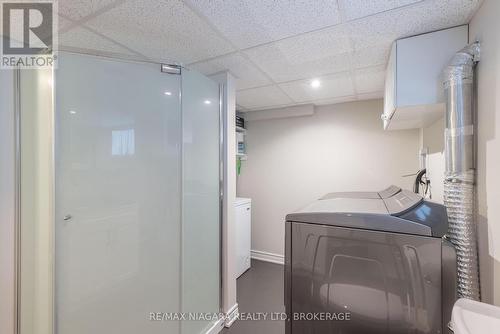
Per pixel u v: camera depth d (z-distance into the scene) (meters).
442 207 0.93
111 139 1.55
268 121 3.39
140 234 1.63
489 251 1.04
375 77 2.11
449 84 1.20
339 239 0.99
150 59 1.65
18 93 1.39
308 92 2.54
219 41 1.53
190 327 1.76
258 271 3.02
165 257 1.68
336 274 0.99
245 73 2.05
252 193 3.49
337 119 2.98
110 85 1.54
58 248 1.43
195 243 1.82
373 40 1.50
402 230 0.90
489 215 1.04
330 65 1.88
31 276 1.41
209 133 1.96
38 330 1.41
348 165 2.92
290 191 3.25
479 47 1.13
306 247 1.04
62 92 1.44
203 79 1.89
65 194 1.45
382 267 0.93
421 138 2.44
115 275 1.57
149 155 1.64
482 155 1.09
